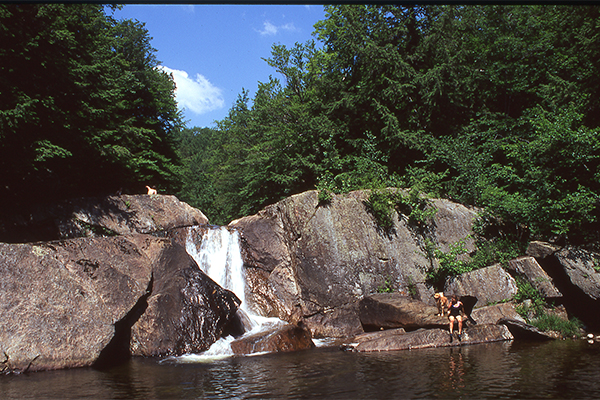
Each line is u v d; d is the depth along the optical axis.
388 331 13.21
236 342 11.78
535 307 14.21
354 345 11.88
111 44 23.06
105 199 16.53
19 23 13.04
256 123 26.33
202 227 16.22
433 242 16.94
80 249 11.56
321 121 22.25
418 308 13.82
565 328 13.20
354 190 17.83
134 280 11.93
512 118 21.03
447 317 13.39
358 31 21.42
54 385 8.22
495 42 21.98
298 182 23.03
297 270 16.06
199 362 10.34
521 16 22.42
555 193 16.11
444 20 21.27
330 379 8.26
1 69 12.94
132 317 11.70
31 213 14.98
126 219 16.48
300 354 11.26
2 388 8.01
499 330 12.84
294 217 16.58
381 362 9.75
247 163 25.34
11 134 13.30
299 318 15.31
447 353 10.69
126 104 25.23
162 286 12.55
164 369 9.57
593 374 8.21
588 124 17.98
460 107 22.41
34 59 13.79
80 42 16.81
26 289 10.06
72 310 10.41
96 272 11.36
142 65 28.45
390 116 20.52
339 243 16.34
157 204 17.55
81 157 16.94
